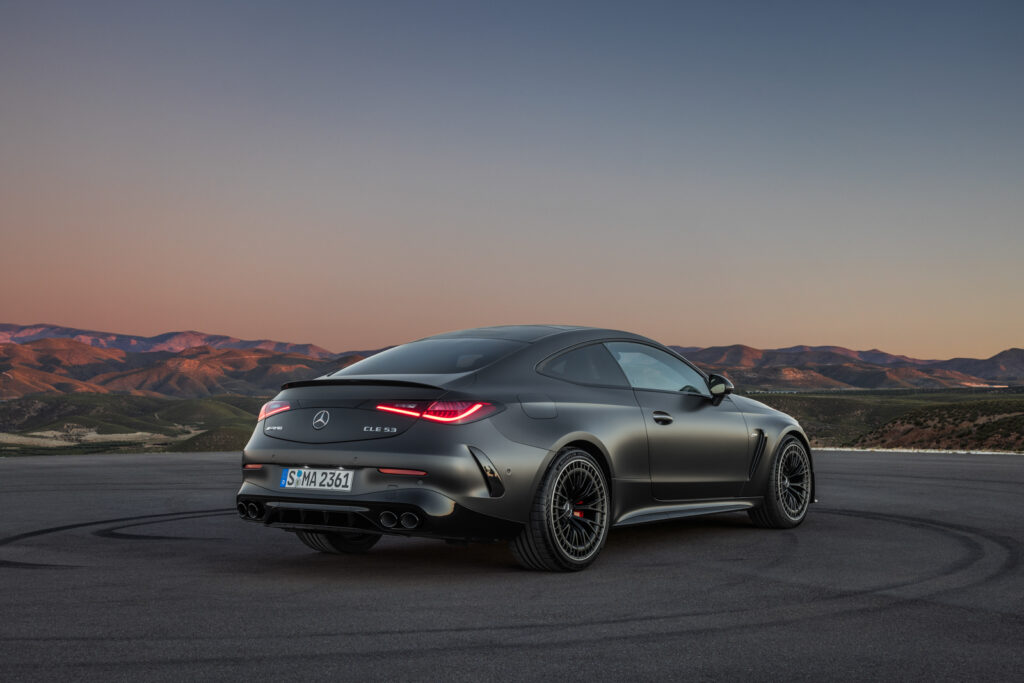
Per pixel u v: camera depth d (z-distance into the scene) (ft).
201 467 44.68
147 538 20.99
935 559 17.78
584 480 17.06
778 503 21.93
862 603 13.88
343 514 15.64
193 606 13.71
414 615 13.15
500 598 14.35
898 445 172.35
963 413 175.11
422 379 16.16
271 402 17.24
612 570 16.83
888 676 10.13
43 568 17.01
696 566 17.21
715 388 20.80
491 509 15.56
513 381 16.81
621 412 18.28
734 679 10.05
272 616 13.06
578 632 12.13
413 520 15.16
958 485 32.86
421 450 15.25
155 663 10.60
